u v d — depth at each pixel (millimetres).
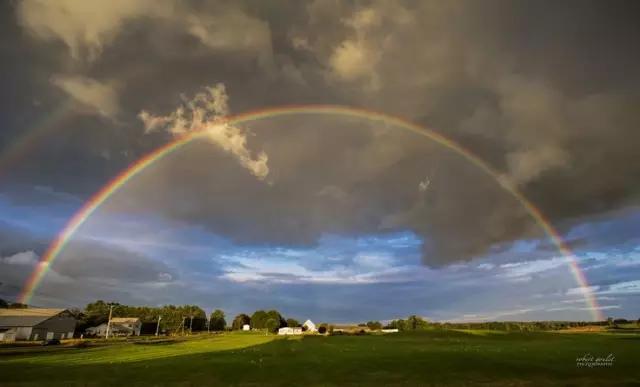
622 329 136125
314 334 132000
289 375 34031
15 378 31906
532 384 29984
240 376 33375
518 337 95000
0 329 107438
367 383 30250
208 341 90875
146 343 82875
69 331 129000
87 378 31828
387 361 43969
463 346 69000
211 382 30391
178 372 35312
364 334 123562
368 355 51156
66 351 60125
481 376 33781
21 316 115688
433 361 43844
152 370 36531
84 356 50625
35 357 49781
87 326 157250
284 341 87938
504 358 46688
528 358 46719
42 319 116188
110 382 29922
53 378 31844
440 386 29344
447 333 114375
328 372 35719
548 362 42781
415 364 41219
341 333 131000
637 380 31781
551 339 86938
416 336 104812
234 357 48750
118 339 106500
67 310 128875
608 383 30266
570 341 79875
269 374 34469
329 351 58094
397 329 150500
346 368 38156
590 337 91062
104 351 59438
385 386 29109
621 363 42000
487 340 87125
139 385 28906
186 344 78250
